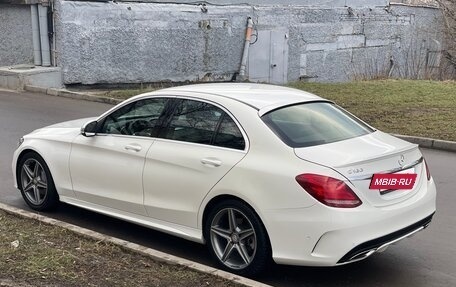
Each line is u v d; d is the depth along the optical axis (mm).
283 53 22047
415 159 4859
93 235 5203
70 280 4320
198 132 5023
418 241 5605
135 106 5555
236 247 4707
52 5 17422
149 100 5469
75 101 15688
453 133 10867
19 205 6605
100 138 5691
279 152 4504
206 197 4785
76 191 5918
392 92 16141
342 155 4430
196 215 4902
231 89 5391
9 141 10031
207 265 5031
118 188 5500
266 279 4711
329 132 4875
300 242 4277
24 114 13047
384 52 25609
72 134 6031
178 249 5422
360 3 24438
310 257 4258
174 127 5203
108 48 17859
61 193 6102
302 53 22688
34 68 17594
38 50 17875
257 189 4457
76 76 17516
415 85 17578
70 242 5102
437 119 12242
